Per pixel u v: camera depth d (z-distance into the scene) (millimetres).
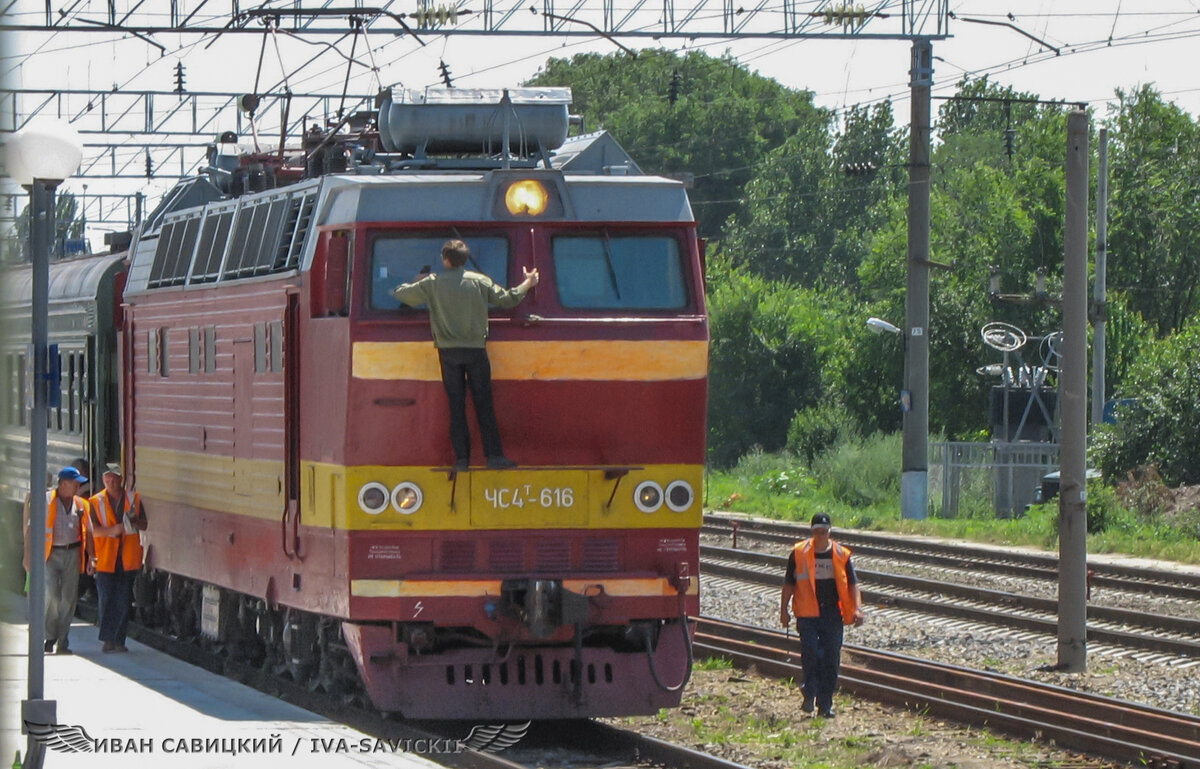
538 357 19172
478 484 19078
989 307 75875
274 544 21484
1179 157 102875
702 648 27297
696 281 19734
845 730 20984
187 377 25141
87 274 31984
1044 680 25031
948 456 58719
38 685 17078
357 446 18906
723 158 142250
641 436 19484
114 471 26141
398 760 17016
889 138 143750
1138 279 96062
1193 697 23250
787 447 79188
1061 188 85062
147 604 29859
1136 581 36344
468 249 19297
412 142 21781
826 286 134125
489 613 19031
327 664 21297
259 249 22234
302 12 24938
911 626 31016
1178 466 54031
